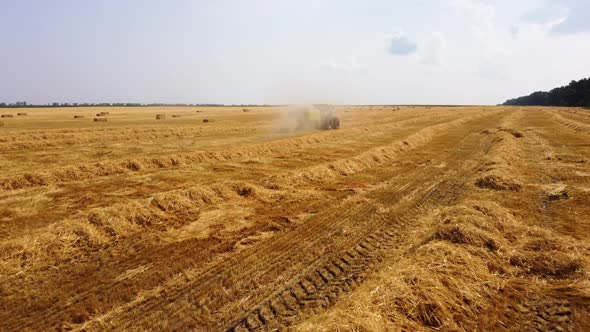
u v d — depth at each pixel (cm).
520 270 557
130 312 477
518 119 4372
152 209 845
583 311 446
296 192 1063
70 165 1345
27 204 931
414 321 425
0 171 1312
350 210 909
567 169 1330
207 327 447
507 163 1454
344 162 1435
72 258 632
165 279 563
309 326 399
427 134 2606
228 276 571
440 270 518
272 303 496
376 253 651
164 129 2873
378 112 6762
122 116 5100
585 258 558
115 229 738
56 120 4069
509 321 438
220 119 4516
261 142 2242
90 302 500
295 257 637
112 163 1397
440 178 1281
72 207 914
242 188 1057
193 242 704
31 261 604
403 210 911
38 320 459
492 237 639
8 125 3241
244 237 731
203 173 1334
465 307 457
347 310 426
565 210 864
